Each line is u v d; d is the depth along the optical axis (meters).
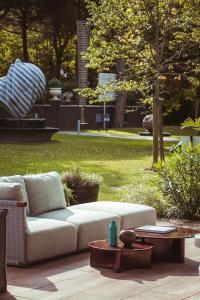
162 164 11.45
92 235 8.45
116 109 43.09
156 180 12.28
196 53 20.98
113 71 39.25
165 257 7.79
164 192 11.32
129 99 45.09
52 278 7.00
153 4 18.36
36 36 56.78
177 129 40.97
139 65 19.25
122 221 8.89
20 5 45.06
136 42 18.97
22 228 7.47
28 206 8.52
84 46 40.62
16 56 57.56
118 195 12.97
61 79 56.84
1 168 18.09
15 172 17.38
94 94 19.70
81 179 10.99
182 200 11.13
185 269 7.43
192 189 11.09
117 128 42.19
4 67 57.75
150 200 11.43
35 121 27.73
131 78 19.86
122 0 18.69
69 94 47.53
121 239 7.38
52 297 6.26
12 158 20.77
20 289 6.56
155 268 7.46
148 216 9.38
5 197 7.59
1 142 26.91
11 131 27.06
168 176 11.30
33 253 7.55
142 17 18.67
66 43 53.38
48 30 54.06
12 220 7.52
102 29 19.28
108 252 7.39
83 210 9.05
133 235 7.37
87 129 41.06
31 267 7.53
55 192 8.99
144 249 7.38
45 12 46.44
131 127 44.56
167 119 48.09
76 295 6.33
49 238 7.77
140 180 15.98
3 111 28.23
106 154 22.94
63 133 34.84
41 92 28.55
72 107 41.31
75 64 55.66
